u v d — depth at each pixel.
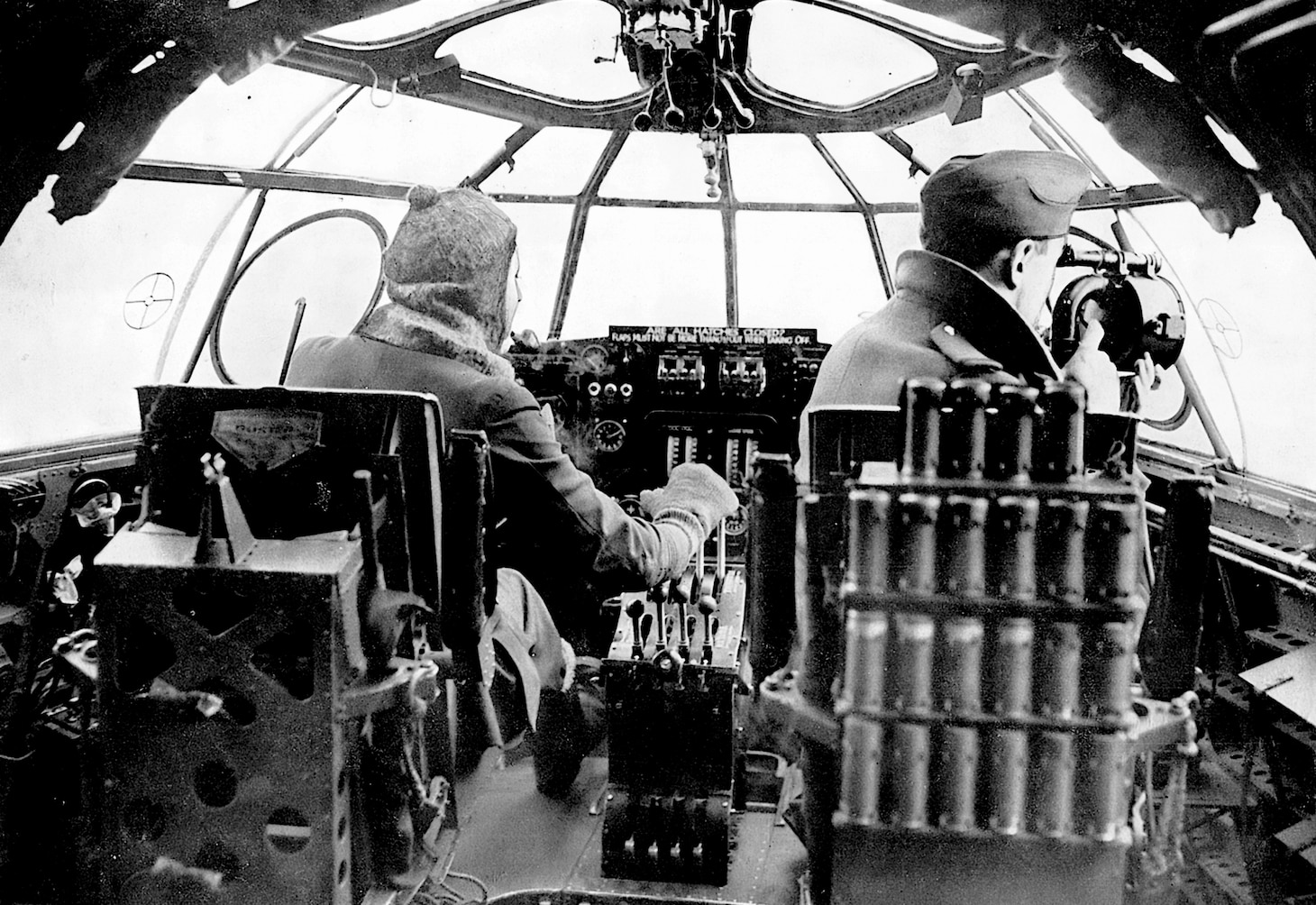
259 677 2.11
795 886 2.75
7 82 2.52
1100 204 4.45
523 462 2.59
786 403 4.64
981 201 2.52
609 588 2.77
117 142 2.79
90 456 3.61
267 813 2.16
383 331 2.74
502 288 2.83
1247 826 2.90
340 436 2.22
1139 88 2.54
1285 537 3.39
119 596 2.11
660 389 4.65
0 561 2.94
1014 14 2.45
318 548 2.15
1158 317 3.18
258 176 4.55
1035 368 2.43
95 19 2.48
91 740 2.29
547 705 3.18
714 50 3.92
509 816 3.13
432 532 2.26
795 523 2.33
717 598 3.25
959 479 2.04
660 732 2.76
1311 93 2.25
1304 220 2.48
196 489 2.25
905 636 2.05
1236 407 3.91
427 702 2.25
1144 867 2.27
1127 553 2.00
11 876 2.81
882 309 2.67
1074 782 2.08
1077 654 2.03
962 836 2.12
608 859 2.79
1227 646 3.21
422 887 2.57
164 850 2.21
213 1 2.55
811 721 2.23
